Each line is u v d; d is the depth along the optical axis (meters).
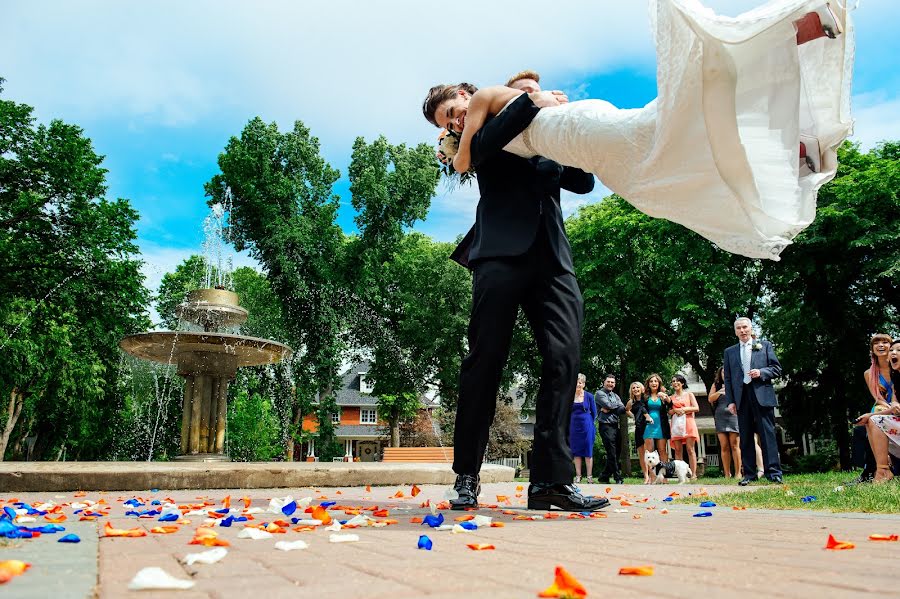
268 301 37.53
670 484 10.05
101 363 28.66
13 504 3.97
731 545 2.10
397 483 7.50
